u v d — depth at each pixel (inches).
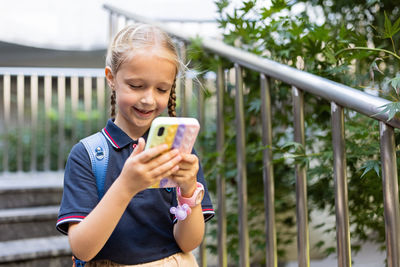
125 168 31.1
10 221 91.1
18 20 211.9
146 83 34.1
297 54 59.7
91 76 146.1
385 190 38.4
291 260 91.2
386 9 62.3
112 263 36.4
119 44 35.5
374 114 38.6
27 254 79.7
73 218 34.3
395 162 38.2
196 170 34.0
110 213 31.3
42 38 215.0
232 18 62.4
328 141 61.9
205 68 68.7
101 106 147.8
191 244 38.2
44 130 202.4
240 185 59.2
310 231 91.9
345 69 52.4
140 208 37.1
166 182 34.3
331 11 67.2
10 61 228.5
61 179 130.2
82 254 32.9
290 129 73.4
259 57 55.9
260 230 81.3
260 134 74.9
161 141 31.4
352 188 58.4
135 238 36.5
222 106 66.8
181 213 35.2
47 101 144.3
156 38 35.5
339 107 43.4
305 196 49.4
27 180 127.1
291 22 59.4
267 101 54.7
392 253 38.1
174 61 35.6
